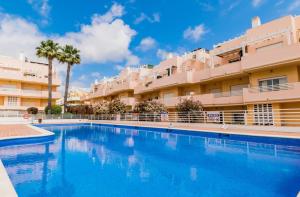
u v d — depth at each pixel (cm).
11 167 750
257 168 701
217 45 2361
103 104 3612
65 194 504
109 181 598
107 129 2406
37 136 1283
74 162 825
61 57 3622
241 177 613
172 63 2862
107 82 4881
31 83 4053
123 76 4184
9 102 3725
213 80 2211
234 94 2066
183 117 2094
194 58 2683
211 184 564
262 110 1662
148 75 3391
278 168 695
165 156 928
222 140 1304
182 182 583
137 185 566
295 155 880
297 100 1422
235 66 1900
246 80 1973
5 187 425
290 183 555
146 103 2645
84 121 3412
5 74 3644
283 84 1530
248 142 1161
